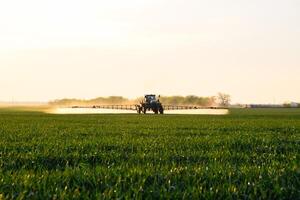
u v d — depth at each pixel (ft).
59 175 23.53
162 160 31.89
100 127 82.58
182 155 34.63
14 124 95.09
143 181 21.35
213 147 43.19
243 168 26.96
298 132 70.18
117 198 17.66
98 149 40.34
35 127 81.87
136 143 46.29
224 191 19.56
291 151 41.16
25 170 26.21
